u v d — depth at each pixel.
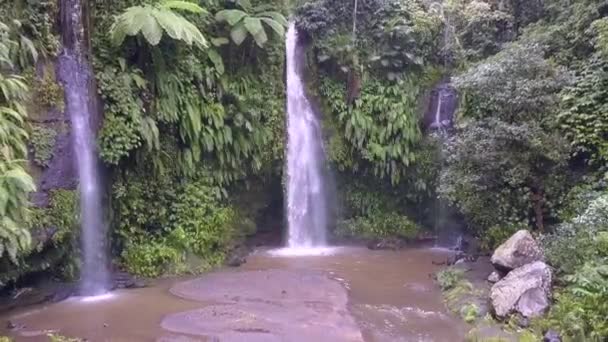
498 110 9.48
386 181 13.28
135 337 6.87
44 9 8.50
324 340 6.75
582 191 9.11
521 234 8.65
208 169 11.12
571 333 6.40
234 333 6.94
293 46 13.15
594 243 7.29
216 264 10.52
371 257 11.52
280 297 8.46
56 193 8.52
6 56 7.32
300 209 12.91
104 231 9.59
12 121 7.66
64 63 8.81
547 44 10.97
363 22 13.38
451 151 9.95
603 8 10.38
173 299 8.45
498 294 7.54
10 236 6.62
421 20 13.34
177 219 10.42
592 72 9.72
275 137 12.25
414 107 13.22
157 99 10.00
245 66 11.73
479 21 13.23
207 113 10.80
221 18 11.19
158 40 9.15
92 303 8.28
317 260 11.18
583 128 9.30
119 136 9.29
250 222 12.27
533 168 9.45
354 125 12.84
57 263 8.77
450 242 12.71
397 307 8.12
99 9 9.65
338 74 13.20
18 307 8.06
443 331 7.17
